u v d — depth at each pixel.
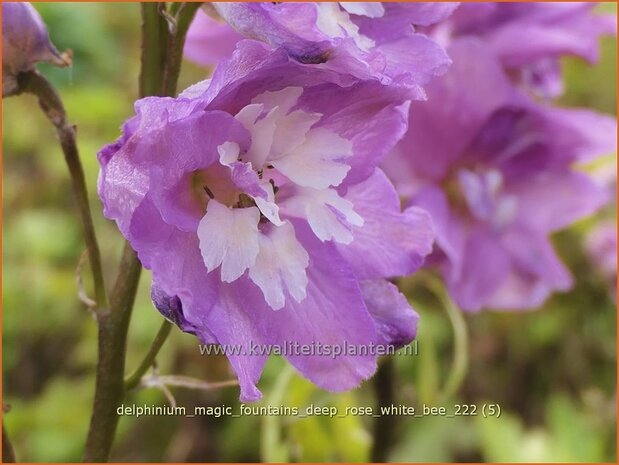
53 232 0.48
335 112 0.17
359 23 0.18
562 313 0.45
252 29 0.16
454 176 0.27
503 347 0.45
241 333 0.17
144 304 0.41
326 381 0.17
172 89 0.18
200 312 0.16
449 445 0.41
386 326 0.18
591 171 0.35
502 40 0.26
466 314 0.45
